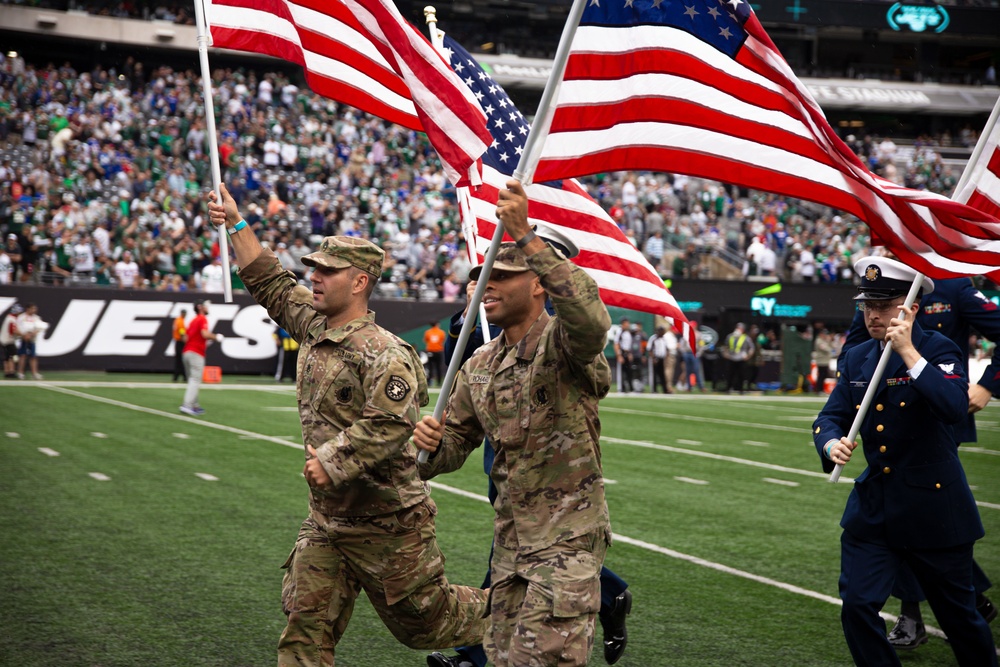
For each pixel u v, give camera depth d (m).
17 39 38.00
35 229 25.31
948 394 4.40
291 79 40.41
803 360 28.78
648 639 5.66
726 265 31.92
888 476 4.63
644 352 27.95
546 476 3.67
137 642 5.27
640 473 11.69
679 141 4.59
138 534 7.66
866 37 46.78
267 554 7.17
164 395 19.38
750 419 19.11
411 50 5.14
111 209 27.09
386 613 4.32
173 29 38.34
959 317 5.89
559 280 3.42
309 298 4.58
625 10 4.50
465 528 8.29
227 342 24.75
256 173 30.91
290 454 12.10
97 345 23.86
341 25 5.70
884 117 47.69
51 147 29.59
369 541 4.18
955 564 4.62
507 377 3.73
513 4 41.84
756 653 5.45
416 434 3.86
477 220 6.04
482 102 6.20
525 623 3.54
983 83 47.00
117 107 32.25
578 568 3.58
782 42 46.47
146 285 25.12
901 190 4.51
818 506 9.87
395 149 35.00
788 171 4.62
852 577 4.61
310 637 4.17
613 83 4.54
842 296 30.45
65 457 11.26
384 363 4.10
